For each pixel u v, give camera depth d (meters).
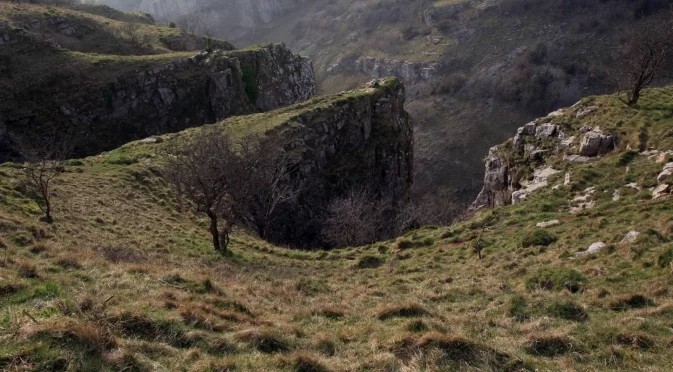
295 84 109.81
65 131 67.12
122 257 18.75
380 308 13.13
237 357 8.61
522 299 13.15
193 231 29.98
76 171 34.84
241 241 30.72
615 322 10.76
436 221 58.28
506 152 44.47
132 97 73.69
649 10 136.88
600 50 132.12
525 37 149.50
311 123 60.12
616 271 14.83
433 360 8.58
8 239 17.20
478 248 21.80
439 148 124.75
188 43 108.81
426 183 114.00
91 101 70.19
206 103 81.19
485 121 129.00
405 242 26.95
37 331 7.14
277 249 29.84
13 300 8.83
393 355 8.91
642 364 8.67
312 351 9.59
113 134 71.12
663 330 10.08
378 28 199.00
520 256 20.25
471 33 161.62
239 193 26.67
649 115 32.34
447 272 20.61
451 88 143.62
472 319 12.11
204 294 13.23
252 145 41.97
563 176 31.44
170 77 78.19
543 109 125.38
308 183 54.75
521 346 9.70
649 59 34.19
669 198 21.23
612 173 28.08
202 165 25.75
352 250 28.78
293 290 18.03
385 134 74.38
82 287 10.96
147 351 8.13
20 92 66.62
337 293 18.23
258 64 96.75
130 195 32.59
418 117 138.50
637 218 19.84
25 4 96.56
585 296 13.34
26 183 27.03
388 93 80.25
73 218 24.69
